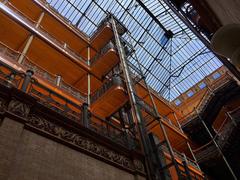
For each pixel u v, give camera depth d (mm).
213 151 19328
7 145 4688
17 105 5625
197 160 20109
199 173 16984
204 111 23859
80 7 23453
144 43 26938
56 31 19344
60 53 16078
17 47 15336
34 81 7031
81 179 5781
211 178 20422
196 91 29891
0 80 6414
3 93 5625
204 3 2801
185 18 5207
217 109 23594
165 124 19953
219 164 19562
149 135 9516
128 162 7676
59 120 6418
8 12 14250
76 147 6320
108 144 7438
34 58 15852
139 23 25844
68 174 5586
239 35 1655
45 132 5824
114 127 8984
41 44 15383
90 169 6242
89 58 18844
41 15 17891
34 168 4992
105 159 6891
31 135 5500
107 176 6551
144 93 21547
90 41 20375
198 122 24328
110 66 17234
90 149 6727
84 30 23984
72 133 6582
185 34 28203
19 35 14906
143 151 8352
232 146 18016
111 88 13719
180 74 30953
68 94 13438
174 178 13625
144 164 8016
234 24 1631
